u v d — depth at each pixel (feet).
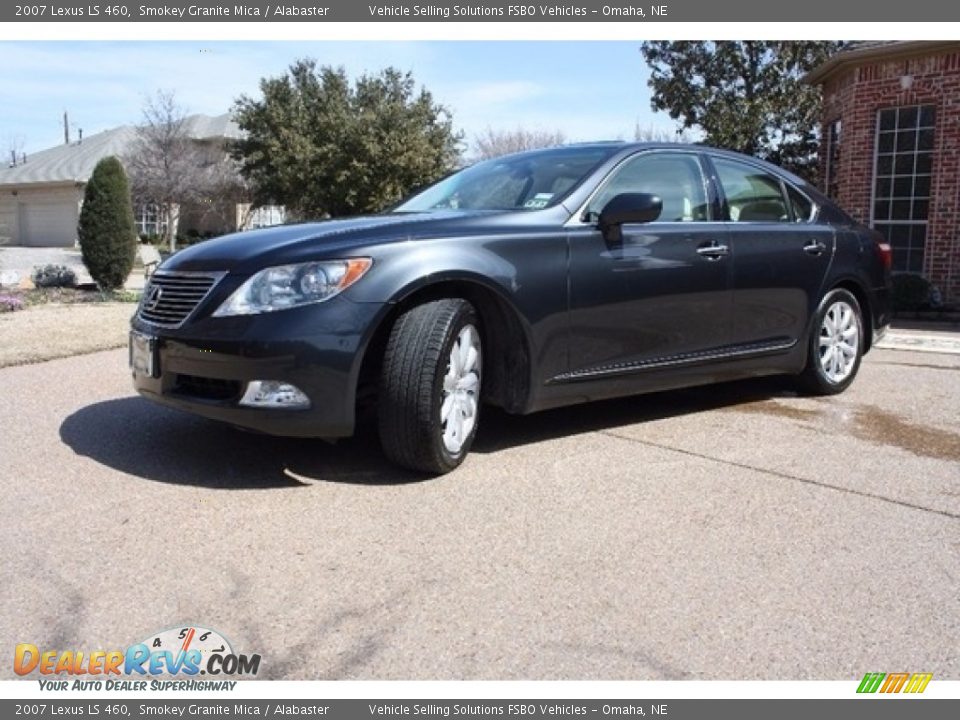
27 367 21.72
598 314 14.29
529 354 13.56
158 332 12.41
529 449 14.66
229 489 12.35
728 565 10.06
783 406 18.30
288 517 11.30
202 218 119.34
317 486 12.51
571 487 12.67
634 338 14.92
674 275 15.33
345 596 9.17
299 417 11.74
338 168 94.17
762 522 11.41
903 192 39.40
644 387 15.51
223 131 131.85
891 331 31.65
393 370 12.16
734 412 17.71
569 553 10.32
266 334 11.55
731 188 17.10
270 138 97.45
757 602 9.18
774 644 8.36
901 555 10.43
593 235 14.26
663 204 15.79
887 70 38.99
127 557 10.05
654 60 72.49
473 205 15.37
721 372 16.78
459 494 12.27
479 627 8.59
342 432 12.03
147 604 8.96
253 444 14.57
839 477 13.34
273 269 11.82
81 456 13.88
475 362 13.34
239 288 11.84
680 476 13.29
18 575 9.59
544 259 13.58
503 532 10.92
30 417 16.46
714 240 16.08
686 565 10.05
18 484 12.52
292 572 9.70
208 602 9.02
